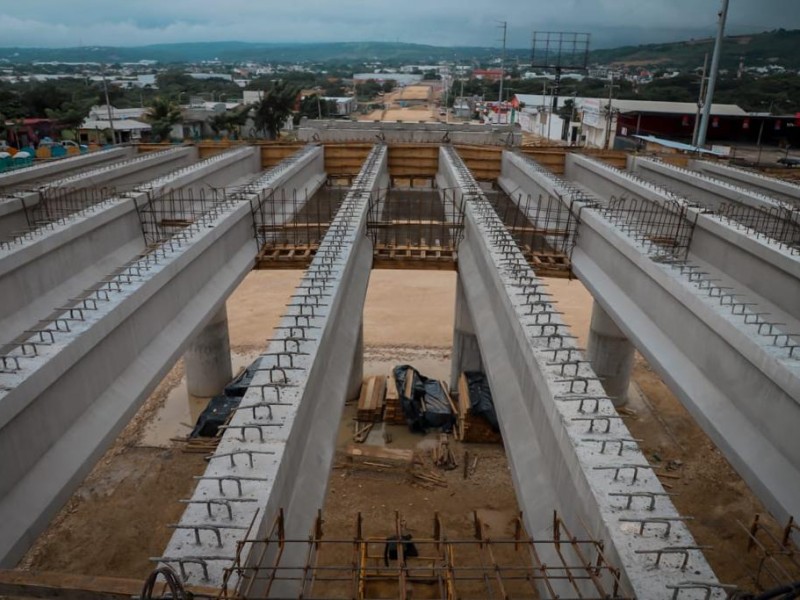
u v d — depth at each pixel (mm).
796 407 6703
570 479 5539
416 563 11133
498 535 12203
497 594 10398
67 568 11359
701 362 8852
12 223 13133
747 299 11203
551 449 6230
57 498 6508
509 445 7352
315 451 6750
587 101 59438
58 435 6934
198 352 16609
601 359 16531
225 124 55344
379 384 16938
